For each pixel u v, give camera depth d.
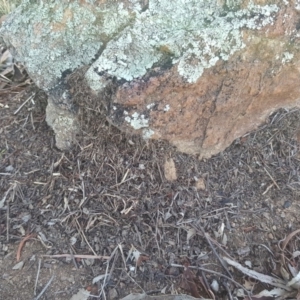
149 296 0.61
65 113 0.68
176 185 0.70
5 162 0.73
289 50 0.66
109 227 0.67
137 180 0.69
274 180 0.74
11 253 0.66
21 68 0.84
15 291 0.63
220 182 0.72
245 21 0.62
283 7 0.63
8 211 0.69
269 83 0.68
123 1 0.62
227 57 0.63
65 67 0.66
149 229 0.67
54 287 0.63
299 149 0.76
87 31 0.64
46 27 0.65
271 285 0.66
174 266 0.66
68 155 0.71
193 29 0.62
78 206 0.68
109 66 0.61
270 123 0.74
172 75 0.61
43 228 0.67
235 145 0.73
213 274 0.66
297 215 0.72
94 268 0.65
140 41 0.61
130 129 0.64
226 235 0.69
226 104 0.67
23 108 0.77
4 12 1.07
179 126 0.67
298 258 0.69
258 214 0.71
